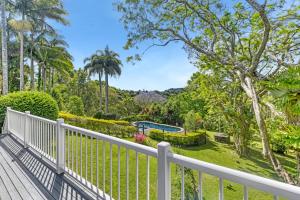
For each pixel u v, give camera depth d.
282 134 5.10
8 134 7.71
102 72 31.33
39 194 3.20
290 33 8.56
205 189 6.81
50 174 3.96
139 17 9.70
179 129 23.97
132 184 6.04
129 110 34.97
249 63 9.26
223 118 15.38
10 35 20.94
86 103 31.05
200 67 11.65
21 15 18.53
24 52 21.27
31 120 5.63
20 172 4.09
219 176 1.57
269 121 7.92
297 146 4.62
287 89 4.76
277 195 1.25
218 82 12.20
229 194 6.62
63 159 3.96
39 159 4.83
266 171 10.85
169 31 10.05
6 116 8.32
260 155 13.48
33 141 5.48
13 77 23.22
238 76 9.30
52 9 19.95
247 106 12.31
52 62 22.30
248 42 9.37
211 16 9.32
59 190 3.31
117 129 15.39
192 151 14.28
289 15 8.23
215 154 13.88
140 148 2.30
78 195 3.14
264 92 8.20
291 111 4.89
